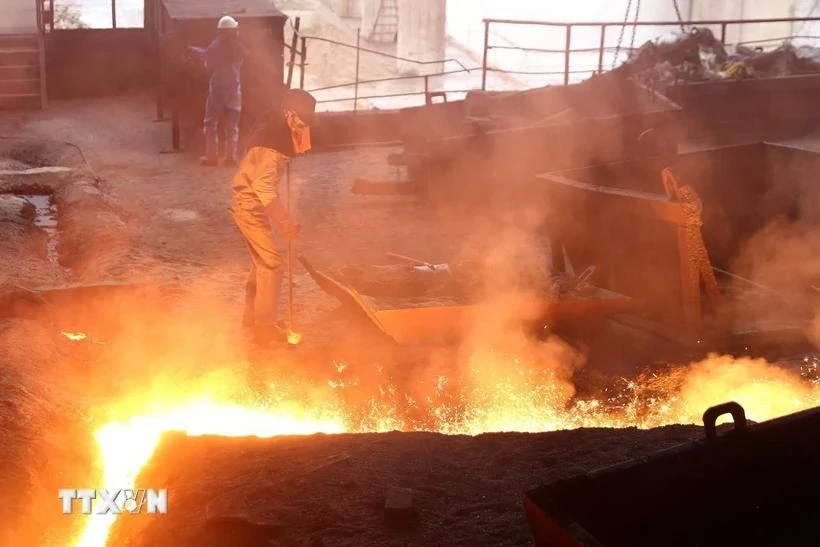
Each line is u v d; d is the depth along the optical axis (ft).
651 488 10.41
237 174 24.02
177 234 37.04
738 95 53.21
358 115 55.11
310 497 14.38
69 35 64.80
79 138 55.21
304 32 115.75
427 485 14.74
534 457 15.81
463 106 46.65
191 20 52.37
